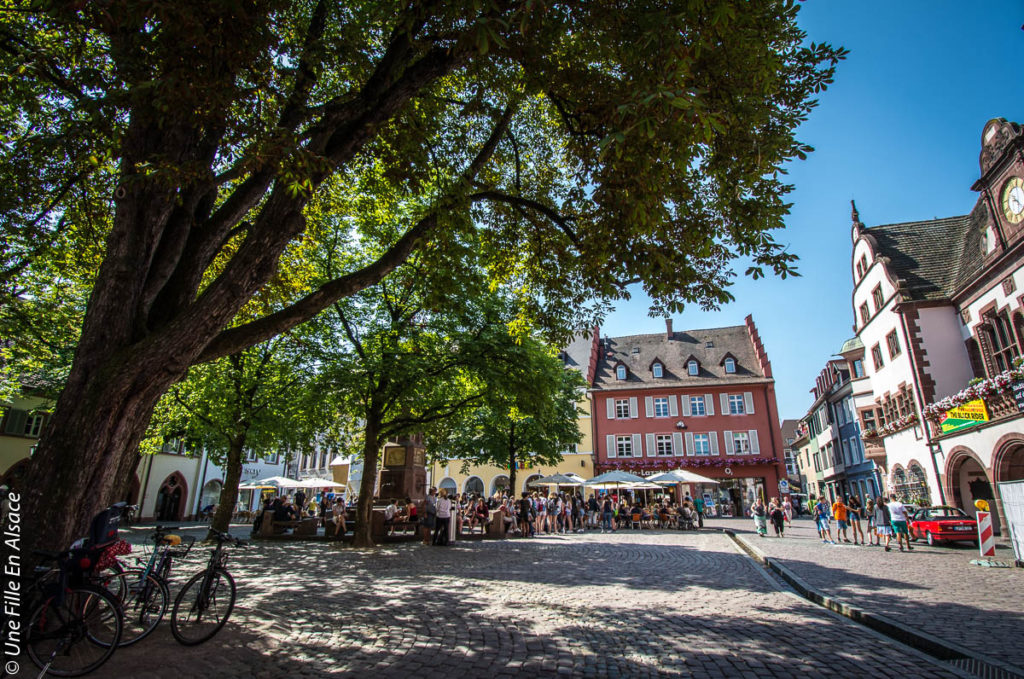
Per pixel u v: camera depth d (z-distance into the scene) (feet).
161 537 20.25
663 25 16.25
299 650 18.12
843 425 143.54
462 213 27.76
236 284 19.30
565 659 17.44
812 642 19.42
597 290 31.45
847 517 69.56
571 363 166.40
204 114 18.37
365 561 44.42
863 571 37.37
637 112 15.70
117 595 17.93
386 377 55.16
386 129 28.96
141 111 18.61
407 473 75.61
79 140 22.74
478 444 100.07
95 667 15.78
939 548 55.42
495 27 14.79
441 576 35.63
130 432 18.56
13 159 27.89
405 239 26.18
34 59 24.13
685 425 146.92
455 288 37.81
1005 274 65.77
